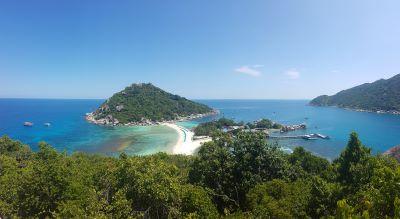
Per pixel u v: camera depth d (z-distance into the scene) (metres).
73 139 135.38
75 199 25.98
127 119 196.38
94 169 39.69
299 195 29.53
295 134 146.25
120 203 22.97
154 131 157.88
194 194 28.62
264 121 173.12
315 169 53.75
